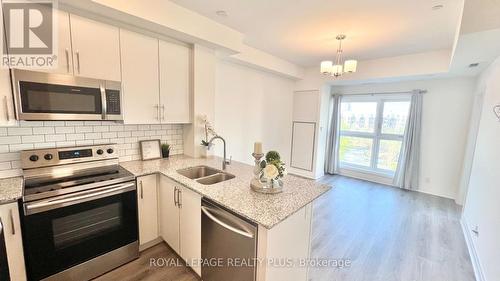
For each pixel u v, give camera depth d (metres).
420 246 2.56
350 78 4.29
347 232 2.86
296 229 1.58
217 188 1.80
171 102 2.51
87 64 1.88
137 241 2.16
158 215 2.34
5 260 1.47
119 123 2.39
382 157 5.02
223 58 3.32
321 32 2.78
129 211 2.06
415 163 4.39
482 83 3.23
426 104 4.30
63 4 1.72
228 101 3.74
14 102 1.58
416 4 2.04
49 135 2.01
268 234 1.32
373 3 2.05
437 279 2.05
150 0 1.99
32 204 1.53
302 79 4.98
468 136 3.76
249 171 2.31
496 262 1.74
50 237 1.63
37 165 1.88
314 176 5.06
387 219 3.22
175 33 2.28
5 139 1.80
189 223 1.92
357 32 2.75
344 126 5.52
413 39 2.91
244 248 1.45
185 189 1.93
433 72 3.44
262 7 2.19
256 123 4.32
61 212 1.67
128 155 2.57
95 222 1.86
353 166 5.43
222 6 2.19
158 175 2.30
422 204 3.79
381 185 4.77
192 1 2.11
